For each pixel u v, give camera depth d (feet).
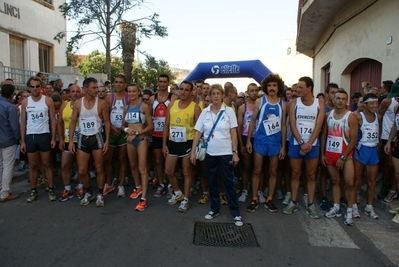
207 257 12.59
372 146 16.44
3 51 44.93
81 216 16.69
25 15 49.34
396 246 13.66
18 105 24.00
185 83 17.16
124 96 20.49
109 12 45.24
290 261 12.37
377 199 18.88
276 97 17.34
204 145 16.06
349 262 12.32
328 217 16.78
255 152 17.38
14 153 19.21
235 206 15.90
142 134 18.17
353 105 23.85
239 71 36.14
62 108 19.39
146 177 18.15
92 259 12.32
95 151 18.04
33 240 13.87
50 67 56.75
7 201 19.03
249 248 13.38
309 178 16.83
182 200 18.16
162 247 13.34
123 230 14.97
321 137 17.03
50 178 19.24
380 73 29.89
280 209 18.08
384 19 27.27
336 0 33.50
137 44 47.55
